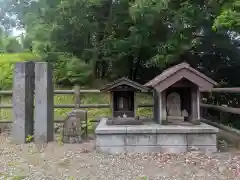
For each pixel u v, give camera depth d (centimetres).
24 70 552
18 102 550
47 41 984
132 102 507
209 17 789
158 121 511
